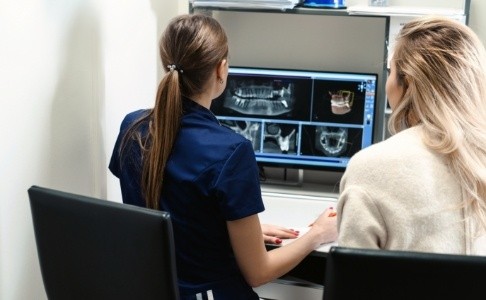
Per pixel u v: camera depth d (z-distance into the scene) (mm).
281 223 2211
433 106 1333
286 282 2053
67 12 1797
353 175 1351
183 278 1617
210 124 1624
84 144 1951
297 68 2736
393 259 1081
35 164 1702
